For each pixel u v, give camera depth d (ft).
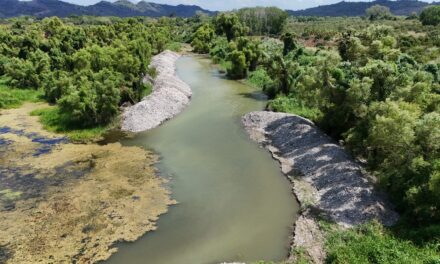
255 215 110.01
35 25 460.55
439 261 76.02
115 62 220.02
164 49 412.36
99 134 172.55
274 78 231.50
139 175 133.39
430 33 360.69
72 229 102.12
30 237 98.63
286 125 168.66
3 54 306.96
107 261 90.12
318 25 617.62
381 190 111.55
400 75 134.00
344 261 84.43
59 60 275.59
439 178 87.10
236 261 90.68
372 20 629.10
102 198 117.91
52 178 131.13
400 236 90.63
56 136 170.91
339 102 151.53
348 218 103.14
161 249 94.68
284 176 133.69
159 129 179.93
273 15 556.10
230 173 135.64
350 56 185.37
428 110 121.39
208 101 226.17
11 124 186.19
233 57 283.79
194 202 116.47
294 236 99.19
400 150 103.91
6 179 130.11
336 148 139.54
